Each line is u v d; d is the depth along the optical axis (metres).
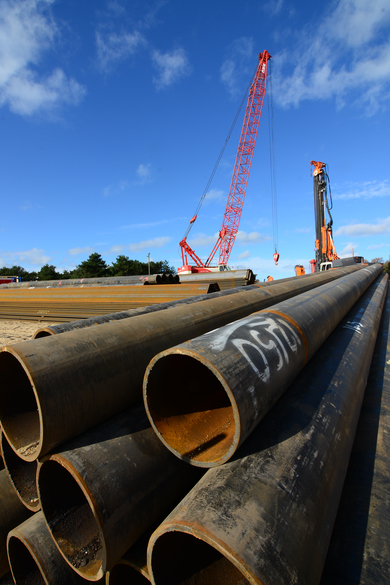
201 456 1.47
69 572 1.73
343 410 2.20
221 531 1.10
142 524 1.52
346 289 5.00
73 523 1.67
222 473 1.41
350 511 2.00
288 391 2.26
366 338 4.12
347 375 2.73
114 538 1.36
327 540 1.42
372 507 2.01
